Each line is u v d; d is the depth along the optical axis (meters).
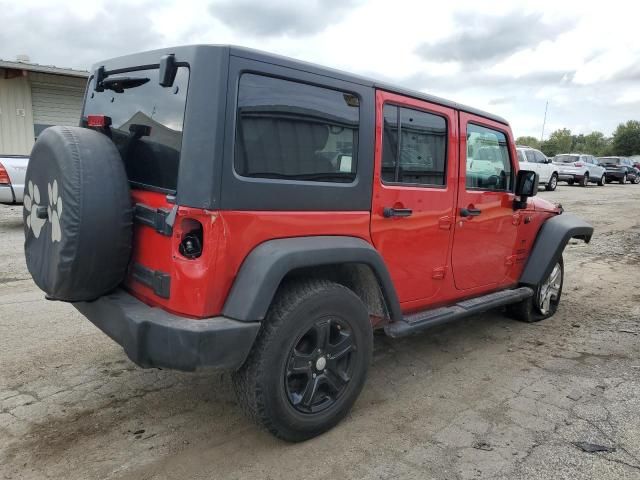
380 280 3.18
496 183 4.41
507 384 3.76
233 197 2.47
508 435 3.04
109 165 2.62
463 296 4.17
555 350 4.47
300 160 2.77
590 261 8.55
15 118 14.28
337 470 2.67
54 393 3.38
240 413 3.22
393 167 3.33
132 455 2.75
